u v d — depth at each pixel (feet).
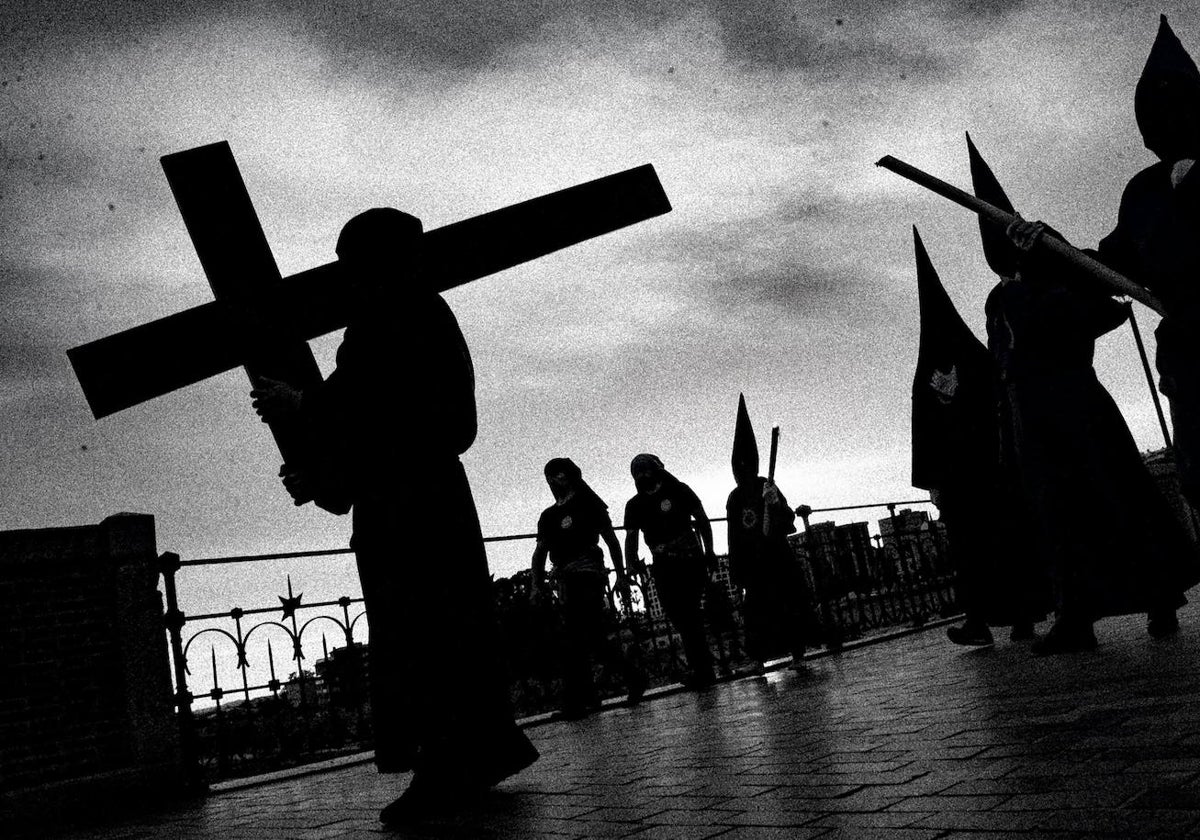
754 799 7.36
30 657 16.40
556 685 24.17
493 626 9.61
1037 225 9.81
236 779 17.99
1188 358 8.48
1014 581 18.26
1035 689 10.94
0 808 14.76
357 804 11.70
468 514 9.69
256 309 8.89
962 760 7.48
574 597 21.47
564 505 22.02
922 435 19.27
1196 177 7.89
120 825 13.85
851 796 6.82
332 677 20.02
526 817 8.16
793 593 23.25
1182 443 8.57
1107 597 14.20
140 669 17.04
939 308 19.29
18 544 16.69
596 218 10.36
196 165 8.76
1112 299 14.23
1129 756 6.48
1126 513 14.19
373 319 9.39
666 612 23.75
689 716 16.14
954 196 10.49
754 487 23.68
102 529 17.80
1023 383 14.98
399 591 9.22
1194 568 14.25
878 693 13.82
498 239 10.11
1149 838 4.54
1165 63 8.70
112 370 8.68
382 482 9.32
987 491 18.53
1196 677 9.58
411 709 9.08
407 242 9.55
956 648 20.15
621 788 9.08
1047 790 5.93
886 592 32.53
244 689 18.47
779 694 17.03
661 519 23.62
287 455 9.00
